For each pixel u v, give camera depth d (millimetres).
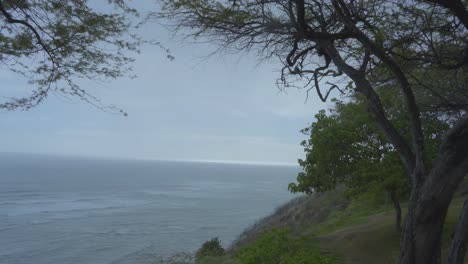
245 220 75562
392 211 23469
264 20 7062
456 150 5715
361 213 25891
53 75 6461
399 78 6801
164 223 73438
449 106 8742
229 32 7387
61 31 6273
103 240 58594
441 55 7586
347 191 17875
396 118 13945
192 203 108750
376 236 16766
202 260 23234
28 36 6246
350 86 7938
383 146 16375
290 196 133000
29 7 6176
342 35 6773
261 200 117500
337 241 16719
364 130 16438
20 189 155750
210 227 67938
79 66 6527
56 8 6172
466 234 6012
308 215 32781
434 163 6016
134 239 58812
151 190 158125
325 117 17047
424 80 8867
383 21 7430
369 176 16328
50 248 54031
